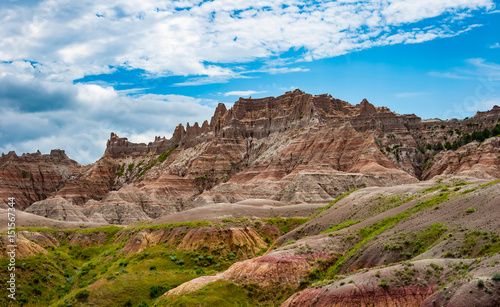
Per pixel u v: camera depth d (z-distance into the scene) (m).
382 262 90.69
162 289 114.81
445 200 104.75
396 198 127.56
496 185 97.94
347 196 149.50
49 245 171.62
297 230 137.38
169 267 133.38
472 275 67.38
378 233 102.06
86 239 180.38
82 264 158.38
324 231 125.69
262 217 184.38
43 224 197.50
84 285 123.94
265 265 102.00
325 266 101.38
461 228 85.38
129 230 174.75
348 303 75.88
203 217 178.88
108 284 115.75
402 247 90.81
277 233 166.62
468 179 148.75
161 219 185.88
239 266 104.81
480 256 75.81
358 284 77.75
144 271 126.88
